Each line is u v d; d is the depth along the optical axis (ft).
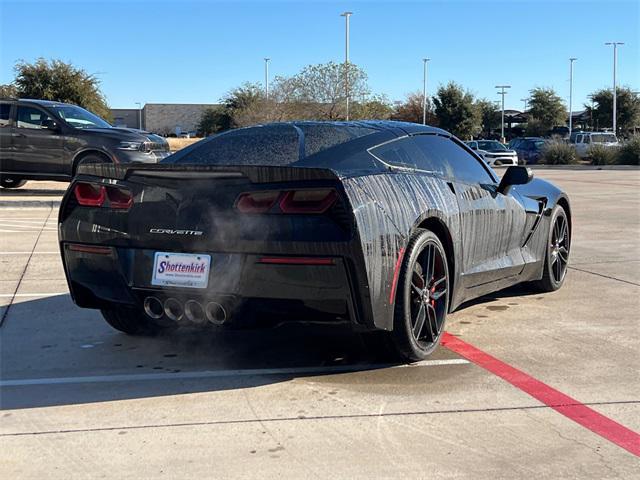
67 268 15.05
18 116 45.24
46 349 16.22
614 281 23.43
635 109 213.46
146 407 12.72
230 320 13.44
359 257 12.58
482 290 17.84
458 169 17.34
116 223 14.16
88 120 46.55
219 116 194.80
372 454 10.80
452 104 205.36
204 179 13.47
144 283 13.88
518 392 13.34
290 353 15.84
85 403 12.94
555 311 19.54
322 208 12.64
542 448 10.99
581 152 129.29
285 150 15.37
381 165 15.05
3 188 53.98
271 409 12.57
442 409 12.53
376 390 13.47
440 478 10.05
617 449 10.96
